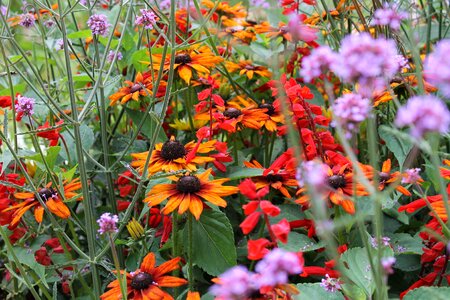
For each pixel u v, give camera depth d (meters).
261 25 1.14
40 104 1.05
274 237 0.75
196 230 0.96
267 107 1.08
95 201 1.20
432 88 1.00
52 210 0.95
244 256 1.04
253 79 1.23
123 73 1.26
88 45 1.25
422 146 0.69
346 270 0.86
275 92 0.96
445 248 0.90
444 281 0.97
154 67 1.09
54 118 1.19
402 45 1.03
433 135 0.71
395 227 1.03
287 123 0.70
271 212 0.74
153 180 0.99
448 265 0.95
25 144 1.37
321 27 1.13
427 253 0.91
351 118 0.70
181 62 1.09
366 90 0.70
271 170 0.97
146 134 1.12
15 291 1.06
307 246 0.94
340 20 1.15
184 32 1.22
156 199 0.92
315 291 0.86
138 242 0.98
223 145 0.99
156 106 1.15
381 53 0.67
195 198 0.92
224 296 0.71
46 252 1.01
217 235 0.96
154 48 1.12
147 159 0.92
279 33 1.11
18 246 1.00
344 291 0.84
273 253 0.69
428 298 0.83
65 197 0.98
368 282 0.85
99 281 1.04
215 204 0.91
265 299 0.76
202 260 0.96
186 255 1.02
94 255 0.94
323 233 0.70
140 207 1.13
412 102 0.66
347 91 0.98
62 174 0.97
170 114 1.24
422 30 1.26
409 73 1.05
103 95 1.07
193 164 0.96
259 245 0.74
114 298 0.88
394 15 0.77
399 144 0.99
